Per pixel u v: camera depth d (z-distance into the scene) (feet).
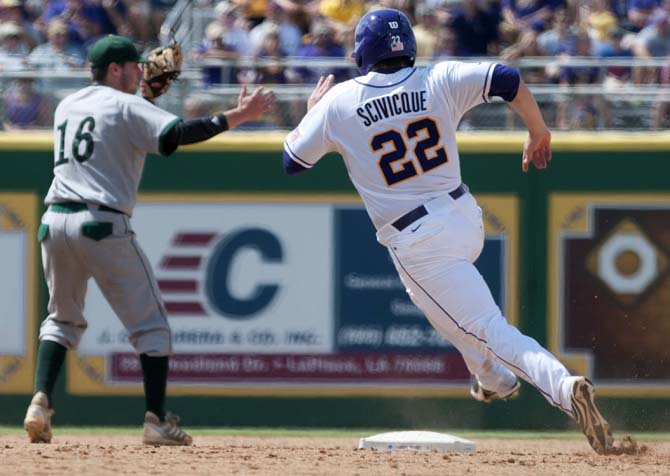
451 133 66.85
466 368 118.42
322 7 142.72
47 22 145.18
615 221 118.73
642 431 117.91
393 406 118.73
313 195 119.65
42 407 77.41
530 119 67.97
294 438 110.11
